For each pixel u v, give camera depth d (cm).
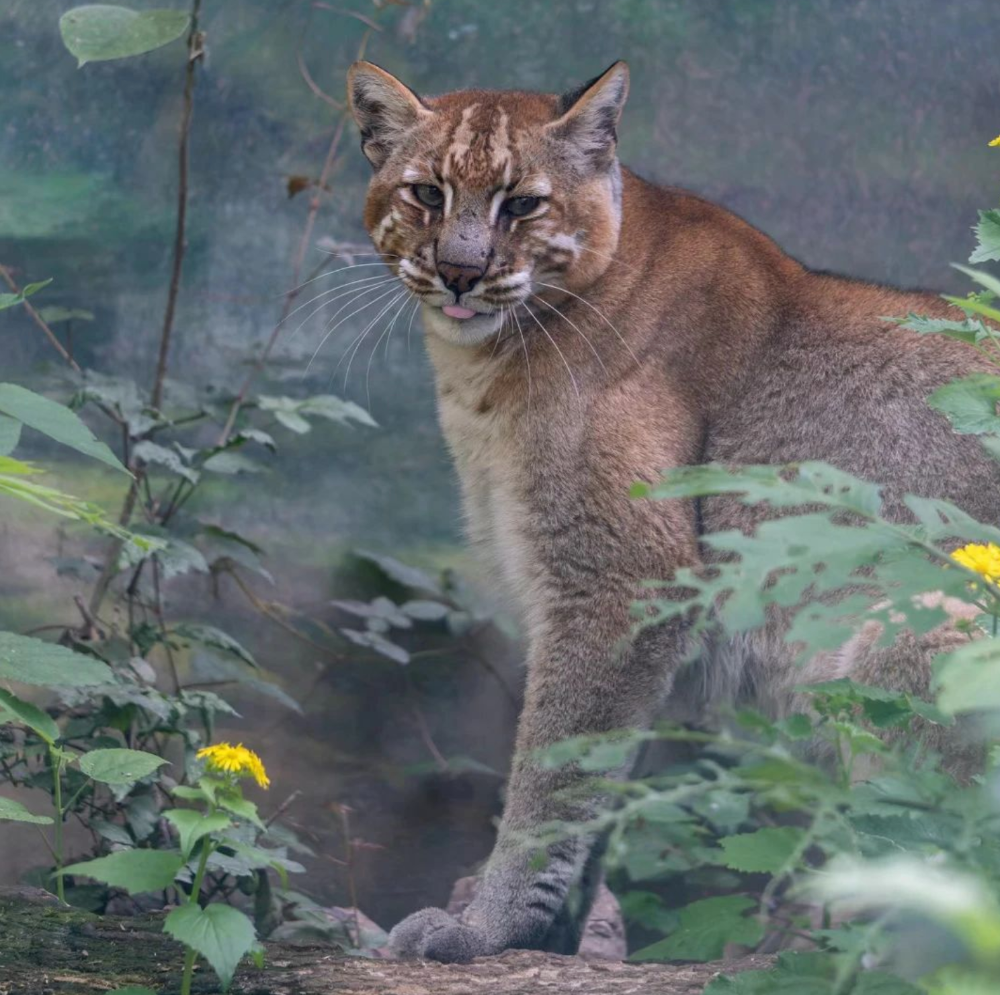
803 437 771
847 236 1319
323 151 1329
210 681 953
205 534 998
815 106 1323
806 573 337
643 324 771
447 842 1015
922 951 342
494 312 745
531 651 768
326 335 1081
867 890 245
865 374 770
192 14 905
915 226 1308
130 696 738
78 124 1303
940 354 764
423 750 1129
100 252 1280
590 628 745
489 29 1334
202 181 1316
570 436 754
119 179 1309
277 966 552
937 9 1306
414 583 1195
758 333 789
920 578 346
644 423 754
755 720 356
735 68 1330
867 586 712
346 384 1309
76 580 1069
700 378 780
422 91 1328
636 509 741
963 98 1305
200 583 1169
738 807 373
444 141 746
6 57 1291
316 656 1170
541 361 763
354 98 787
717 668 789
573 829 360
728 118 1331
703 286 788
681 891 912
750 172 1327
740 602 329
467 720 1164
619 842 338
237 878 756
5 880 823
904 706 436
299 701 1128
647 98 1334
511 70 1334
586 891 749
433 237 743
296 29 1323
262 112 1327
